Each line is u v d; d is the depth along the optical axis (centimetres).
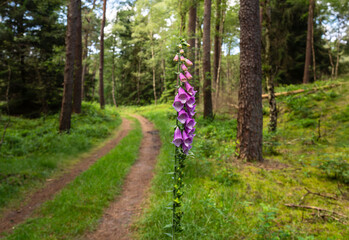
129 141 1089
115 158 788
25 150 811
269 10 828
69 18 1079
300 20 1880
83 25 2812
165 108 2517
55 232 371
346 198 412
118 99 4262
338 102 1039
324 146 695
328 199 411
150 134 1349
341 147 662
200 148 682
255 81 603
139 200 500
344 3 1695
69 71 1084
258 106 609
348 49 2098
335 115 904
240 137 620
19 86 1395
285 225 329
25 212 464
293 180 489
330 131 802
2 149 779
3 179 572
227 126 1043
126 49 3944
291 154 665
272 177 504
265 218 317
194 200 411
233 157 634
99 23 2972
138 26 3025
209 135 893
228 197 414
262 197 417
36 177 629
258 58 608
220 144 762
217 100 1592
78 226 385
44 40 1470
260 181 483
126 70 3975
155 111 2447
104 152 966
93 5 1581
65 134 1038
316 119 938
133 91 4116
